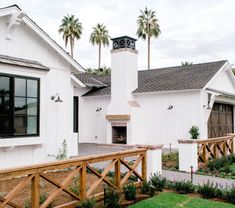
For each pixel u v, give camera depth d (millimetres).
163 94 18156
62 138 11016
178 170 10680
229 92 20844
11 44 9383
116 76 19344
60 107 10977
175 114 17625
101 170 9414
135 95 19312
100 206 6062
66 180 5656
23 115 8922
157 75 21281
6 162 8977
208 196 6980
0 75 8312
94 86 21625
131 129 18234
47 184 7633
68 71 11352
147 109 18875
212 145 12242
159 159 8070
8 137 8469
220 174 10000
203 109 16750
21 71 8812
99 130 20875
